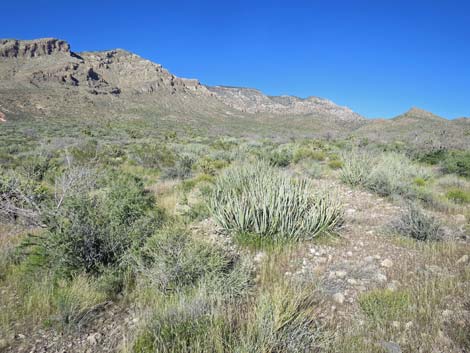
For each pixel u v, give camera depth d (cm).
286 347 243
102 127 6322
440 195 772
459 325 265
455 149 1856
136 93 18125
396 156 1238
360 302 304
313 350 244
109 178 802
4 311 300
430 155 1586
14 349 255
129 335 270
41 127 5153
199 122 12838
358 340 251
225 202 553
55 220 400
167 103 17825
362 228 520
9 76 14600
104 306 317
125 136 4303
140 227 433
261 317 254
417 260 396
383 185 776
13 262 402
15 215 579
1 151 1880
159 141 3522
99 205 463
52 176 916
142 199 551
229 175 695
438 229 481
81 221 384
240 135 5722
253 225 467
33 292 325
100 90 15400
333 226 496
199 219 572
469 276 343
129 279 361
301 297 306
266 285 346
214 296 300
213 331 244
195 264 349
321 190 577
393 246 442
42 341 265
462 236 482
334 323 279
